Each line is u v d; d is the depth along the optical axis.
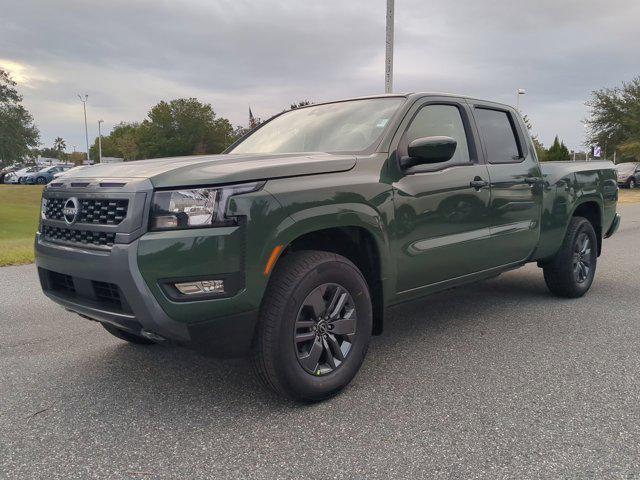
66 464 2.61
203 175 2.92
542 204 5.17
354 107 4.37
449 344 4.33
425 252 3.90
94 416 3.12
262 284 2.95
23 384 3.59
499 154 4.80
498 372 3.72
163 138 96.19
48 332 4.73
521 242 4.91
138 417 3.10
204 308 2.84
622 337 4.49
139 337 4.11
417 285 3.96
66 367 3.89
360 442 2.79
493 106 4.92
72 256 3.11
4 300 5.93
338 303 3.30
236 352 3.00
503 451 2.69
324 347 3.26
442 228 4.02
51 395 3.41
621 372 3.71
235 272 2.87
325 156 3.50
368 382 3.57
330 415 3.10
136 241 2.83
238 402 3.28
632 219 15.34
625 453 2.66
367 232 3.49
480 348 4.23
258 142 4.57
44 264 3.40
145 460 2.64
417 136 4.03
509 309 5.41
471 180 4.29
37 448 2.76
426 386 3.49
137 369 3.84
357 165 3.51
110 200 2.96
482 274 4.62
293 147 4.22
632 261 8.28
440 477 2.47
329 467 2.56
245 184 2.94
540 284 6.57
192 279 2.81
